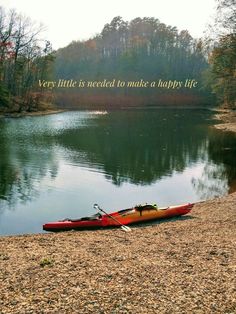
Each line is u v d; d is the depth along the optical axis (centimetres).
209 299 666
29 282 745
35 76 7762
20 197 1731
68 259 902
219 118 6375
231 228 1233
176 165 2556
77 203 1680
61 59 13412
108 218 1341
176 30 13825
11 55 6862
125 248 1019
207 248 994
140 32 14775
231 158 2833
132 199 1773
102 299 668
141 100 11650
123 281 750
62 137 3772
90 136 3919
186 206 1462
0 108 6291
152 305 645
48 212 1545
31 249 1014
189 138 3894
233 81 5331
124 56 13000
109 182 2062
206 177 2233
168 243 1071
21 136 3772
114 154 2906
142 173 2295
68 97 11306
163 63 12706
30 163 2461
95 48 14538
